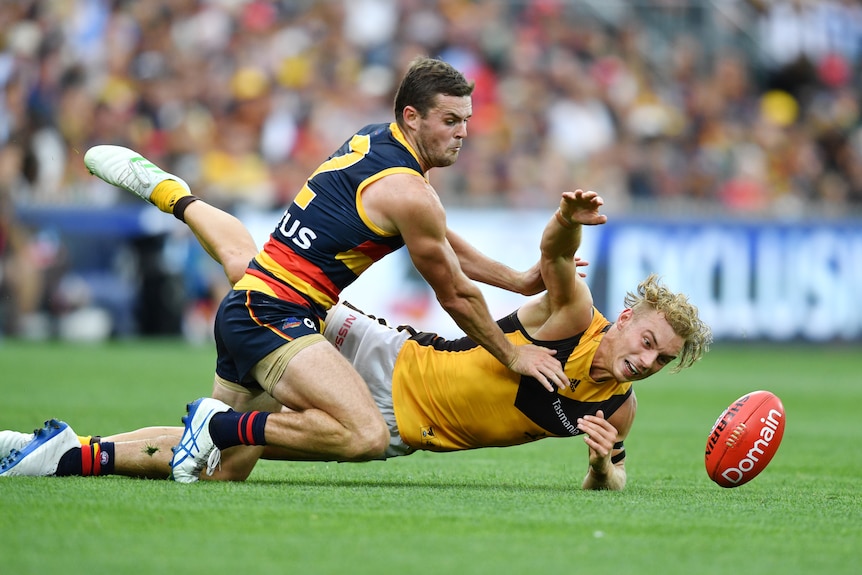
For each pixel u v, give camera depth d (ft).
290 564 40.27
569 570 40.47
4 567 39.24
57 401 111.65
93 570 39.04
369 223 59.41
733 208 209.67
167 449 58.95
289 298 59.57
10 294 199.82
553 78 247.70
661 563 41.93
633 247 201.87
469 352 63.10
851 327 208.23
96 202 200.34
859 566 42.32
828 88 271.90
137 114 228.84
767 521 51.34
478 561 41.34
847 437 103.04
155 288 202.18
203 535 44.45
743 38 272.92
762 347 206.28
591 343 60.75
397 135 60.59
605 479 61.21
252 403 62.13
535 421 62.34
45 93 222.28
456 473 70.79
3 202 198.18
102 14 240.53
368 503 52.70
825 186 251.19
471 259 66.64
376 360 64.34
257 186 221.87
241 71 240.32
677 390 150.10
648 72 260.01
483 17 256.11
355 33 251.39
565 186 228.43
